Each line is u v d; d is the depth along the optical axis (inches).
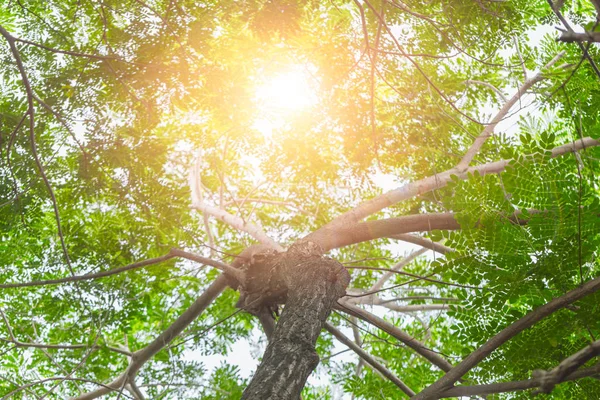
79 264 291.6
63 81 225.8
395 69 252.4
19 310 337.1
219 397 327.3
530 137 172.1
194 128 322.0
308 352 139.3
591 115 229.9
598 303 164.4
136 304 309.9
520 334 171.2
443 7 214.1
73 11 252.5
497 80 332.8
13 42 155.1
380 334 405.4
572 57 296.4
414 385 373.7
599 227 166.7
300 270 186.4
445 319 385.7
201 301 265.7
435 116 273.1
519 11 267.7
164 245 299.0
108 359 374.9
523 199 171.5
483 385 139.9
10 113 236.7
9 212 260.4
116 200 259.4
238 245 403.2
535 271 170.9
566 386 175.3
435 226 247.3
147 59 222.4
